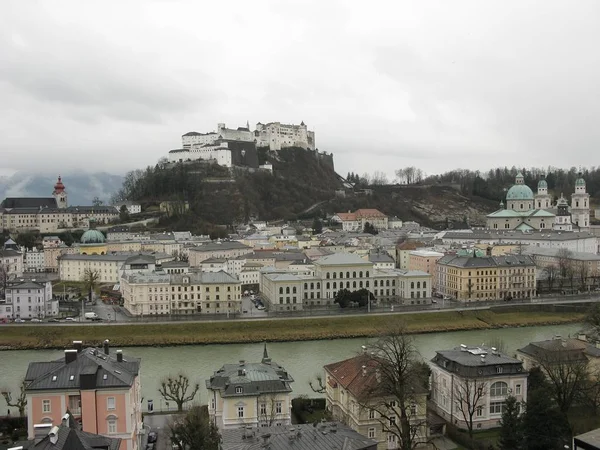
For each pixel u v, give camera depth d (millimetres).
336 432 109500
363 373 139750
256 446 103750
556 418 120000
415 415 136750
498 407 149250
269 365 158625
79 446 91125
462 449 134750
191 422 126062
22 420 148875
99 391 120875
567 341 171375
